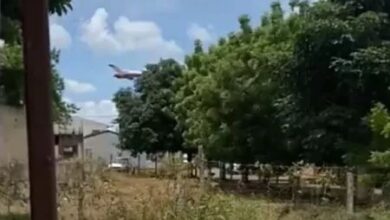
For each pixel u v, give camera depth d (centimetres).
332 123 1892
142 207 995
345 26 1859
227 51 2784
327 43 1883
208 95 2584
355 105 1900
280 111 2170
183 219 966
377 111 1627
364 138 1848
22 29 402
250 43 2611
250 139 2406
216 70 2641
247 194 1689
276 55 2120
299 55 1961
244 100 2441
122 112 5075
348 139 1889
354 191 1505
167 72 4919
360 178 1534
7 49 1700
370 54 1792
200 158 1823
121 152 5972
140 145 4809
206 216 974
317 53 1919
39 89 399
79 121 7656
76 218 1028
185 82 3478
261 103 2391
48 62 402
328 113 1902
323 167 1725
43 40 399
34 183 401
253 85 2414
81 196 1046
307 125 1964
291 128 2030
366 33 1870
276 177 1798
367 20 1862
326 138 1895
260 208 1179
